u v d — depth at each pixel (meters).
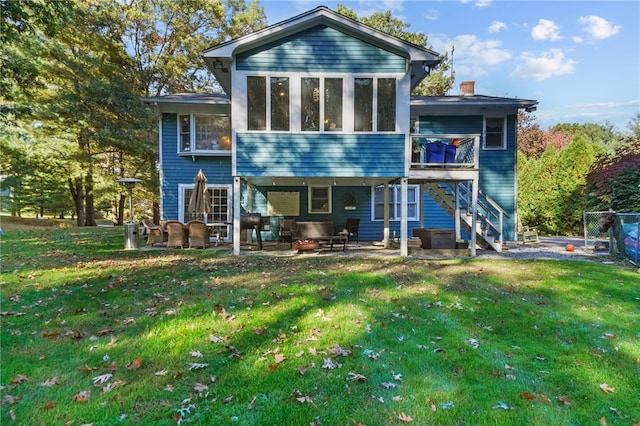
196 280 5.94
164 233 11.56
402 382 2.78
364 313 4.36
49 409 2.38
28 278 5.97
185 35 21.38
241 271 6.74
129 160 20.12
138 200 24.70
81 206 20.66
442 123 13.08
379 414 2.36
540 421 2.32
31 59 14.29
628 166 11.12
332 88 9.18
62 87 17.31
